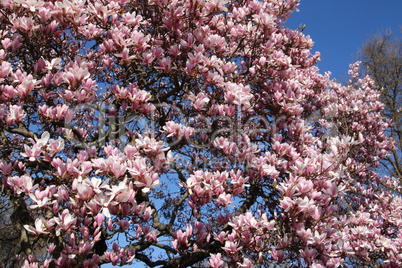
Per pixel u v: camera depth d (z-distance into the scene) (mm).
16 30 3637
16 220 4094
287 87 4863
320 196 3611
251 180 4203
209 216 5293
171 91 4664
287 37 5945
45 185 4141
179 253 3645
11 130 3719
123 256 3416
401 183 9656
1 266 5324
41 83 3598
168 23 4125
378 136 8766
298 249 3566
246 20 5094
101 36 4598
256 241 3475
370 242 4793
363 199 7992
